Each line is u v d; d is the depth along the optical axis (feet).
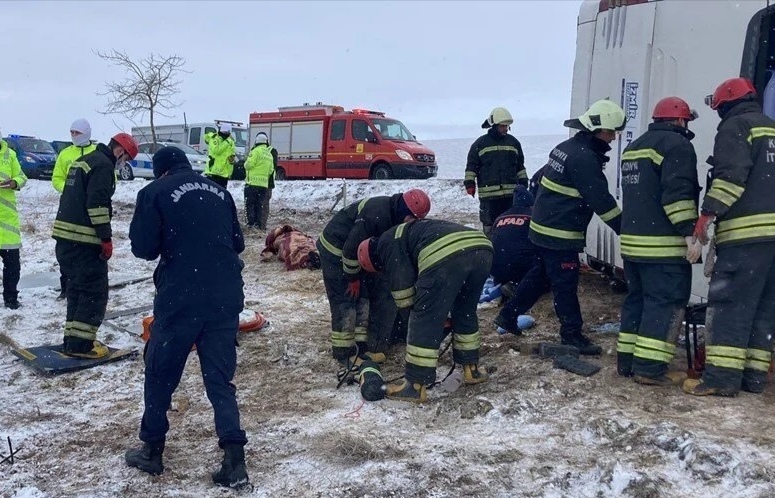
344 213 19.85
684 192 16.19
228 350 13.98
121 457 14.76
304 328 23.71
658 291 16.83
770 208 15.51
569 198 19.06
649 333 16.88
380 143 71.41
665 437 13.82
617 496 12.50
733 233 15.75
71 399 18.08
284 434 15.56
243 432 13.57
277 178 81.10
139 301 27.86
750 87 15.92
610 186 24.45
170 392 13.92
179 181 13.96
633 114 22.76
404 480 13.29
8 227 25.89
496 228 24.52
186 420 16.58
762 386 16.35
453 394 17.47
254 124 83.25
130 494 13.28
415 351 16.97
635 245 16.96
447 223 17.07
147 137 105.60
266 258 35.91
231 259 14.07
